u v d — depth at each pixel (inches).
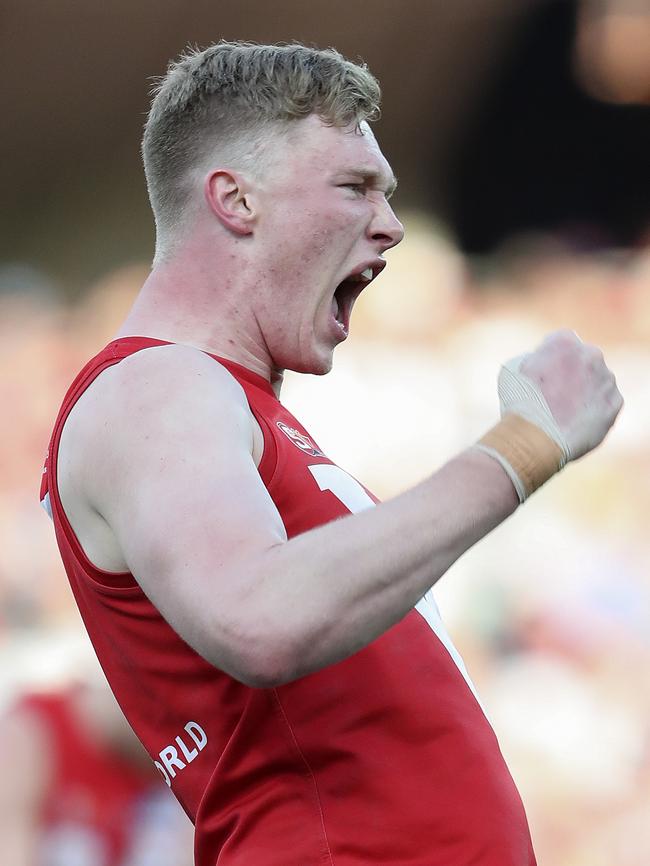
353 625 187.0
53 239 1577.3
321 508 226.2
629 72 1549.0
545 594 956.0
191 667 224.7
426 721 223.0
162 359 218.1
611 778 813.9
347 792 217.9
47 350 1277.1
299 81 244.2
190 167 248.8
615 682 906.7
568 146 1587.1
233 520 193.6
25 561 939.3
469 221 1601.9
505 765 232.2
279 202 244.1
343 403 1200.8
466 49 1549.0
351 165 246.2
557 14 1519.4
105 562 225.5
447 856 215.6
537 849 777.6
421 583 191.2
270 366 253.6
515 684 885.2
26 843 430.3
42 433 1145.4
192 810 236.4
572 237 1569.9
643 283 1421.0
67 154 1584.6
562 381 211.2
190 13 1487.5
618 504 1063.0
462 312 1353.3
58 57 1509.6
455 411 1227.2
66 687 449.7
